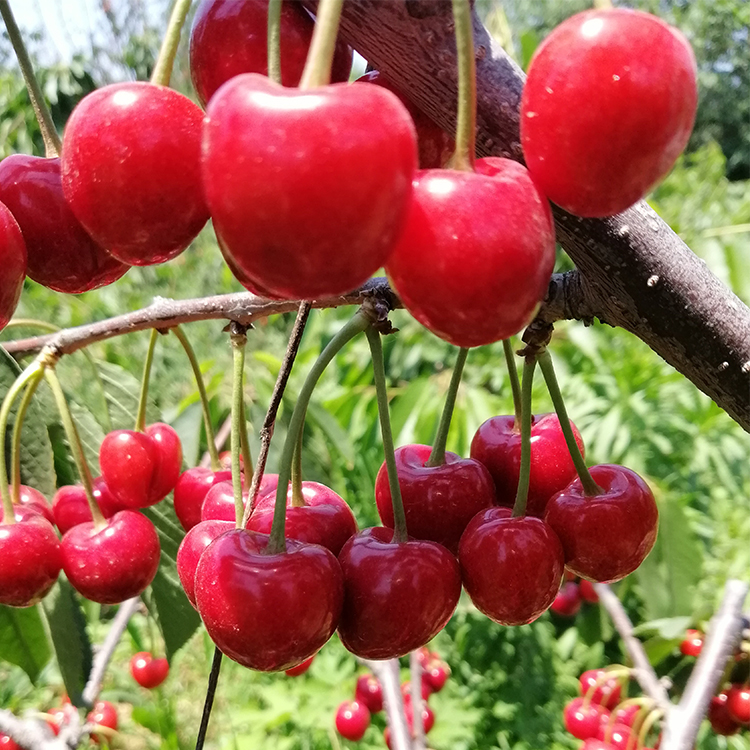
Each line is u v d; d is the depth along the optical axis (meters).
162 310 0.21
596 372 0.66
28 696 0.65
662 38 0.09
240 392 0.16
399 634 0.13
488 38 0.12
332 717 0.58
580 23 0.09
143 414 0.24
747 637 0.31
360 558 0.13
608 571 0.14
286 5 0.11
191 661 0.72
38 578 0.19
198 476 0.23
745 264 0.36
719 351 0.13
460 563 0.14
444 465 0.16
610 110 0.09
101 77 1.18
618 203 0.10
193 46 0.12
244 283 0.10
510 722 0.63
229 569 0.12
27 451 0.24
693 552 0.45
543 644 0.65
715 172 0.91
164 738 0.55
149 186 0.10
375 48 0.11
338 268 0.08
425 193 0.09
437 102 0.12
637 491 0.15
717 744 0.51
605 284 0.13
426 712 0.52
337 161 0.08
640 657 0.38
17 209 0.13
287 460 0.13
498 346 0.73
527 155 0.10
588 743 0.36
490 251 0.09
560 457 0.16
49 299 0.84
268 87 0.08
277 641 0.12
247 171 0.08
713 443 0.67
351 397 0.53
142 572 0.21
